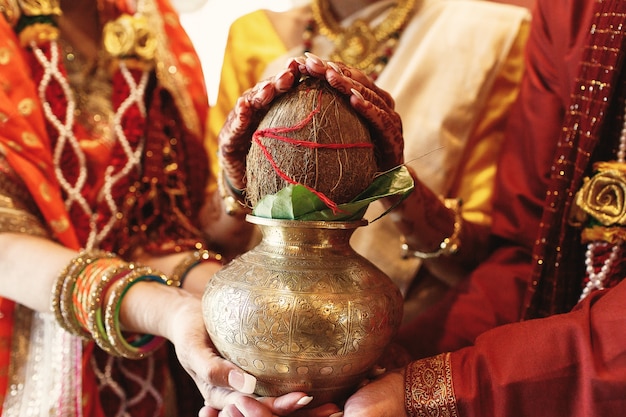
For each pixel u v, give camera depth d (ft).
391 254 3.68
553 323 2.32
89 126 3.84
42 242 3.34
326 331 2.18
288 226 2.26
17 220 3.34
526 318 2.95
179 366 4.16
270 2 6.13
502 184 3.49
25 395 3.47
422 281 3.84
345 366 2.25
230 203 3.30
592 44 2.80
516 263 3.39
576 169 2.78
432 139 3.65
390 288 2.43
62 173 3.69
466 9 3.83
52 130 3.68
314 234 2.31
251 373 2.29
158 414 3.95
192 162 4.19
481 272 3.42
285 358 2.20
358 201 2.25
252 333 2.20
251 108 2.38
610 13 2.74
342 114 2.24
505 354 2.36
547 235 2.88
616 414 2.13
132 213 3.91
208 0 6.53
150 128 4.01
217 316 2.30
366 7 3.94
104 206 3.78
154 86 4.11
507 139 3.58
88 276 3.12
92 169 3.82
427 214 3.17
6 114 3.42
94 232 3.73
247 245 3.97
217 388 2.47
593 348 2.20
